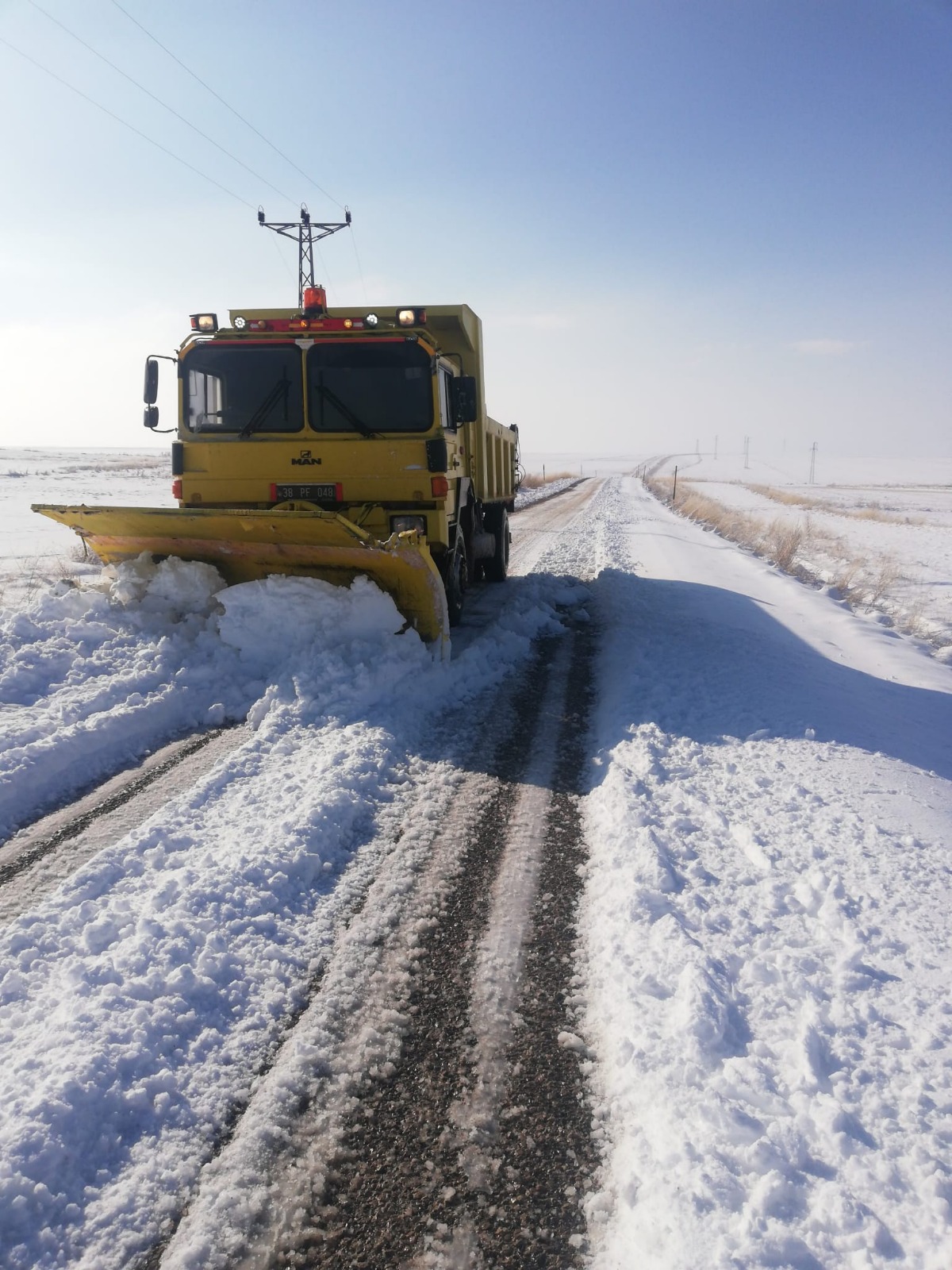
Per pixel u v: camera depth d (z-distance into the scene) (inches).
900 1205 82.1
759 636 343.3
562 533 866.1
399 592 270.8
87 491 1315.2
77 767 199.0
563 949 132.5
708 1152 89.2
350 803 177.2
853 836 165.5
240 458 292.7
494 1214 86.3
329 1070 105.6
